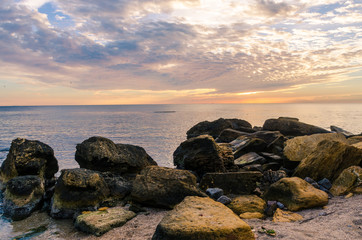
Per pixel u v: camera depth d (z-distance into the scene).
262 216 7.66
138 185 9.76
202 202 7.29
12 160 13.04
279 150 16.75
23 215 9.70
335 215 6.95
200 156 13.13
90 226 7.60
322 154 10.86
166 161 30.48
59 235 7.88
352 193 8.64
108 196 10.44
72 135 65.56
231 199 9.32
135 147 14.86
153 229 7.35
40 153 13.64
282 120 24.06
